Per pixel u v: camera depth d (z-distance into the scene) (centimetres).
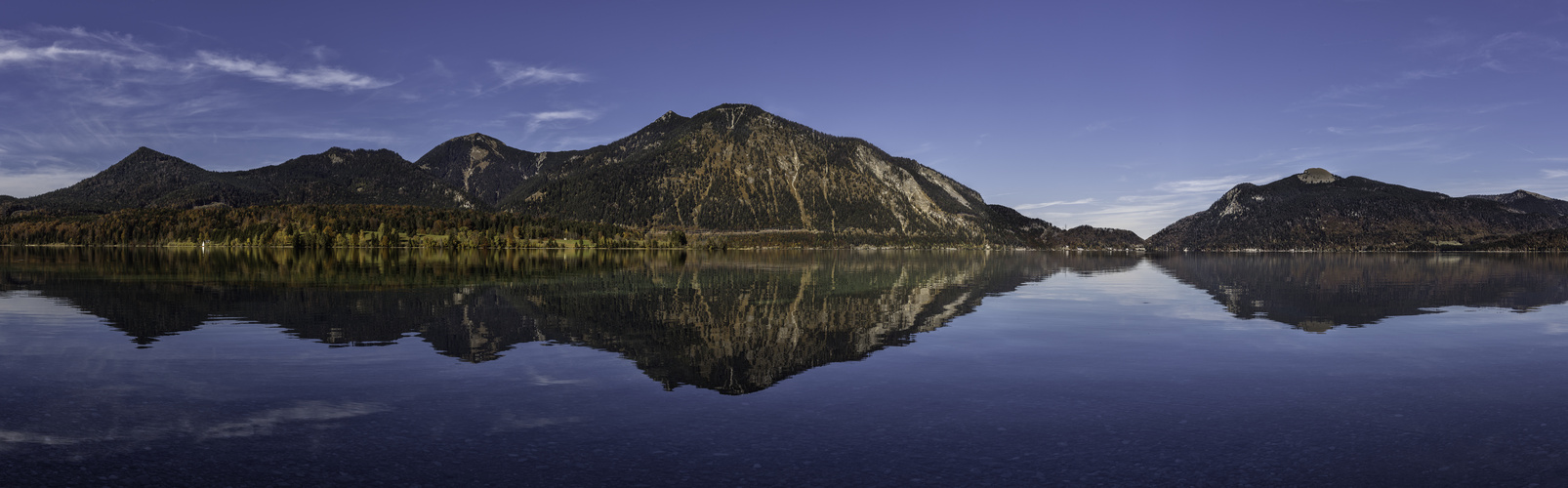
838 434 1234
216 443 1188
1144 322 2780
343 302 3550
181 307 3231
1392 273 7356
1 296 3800
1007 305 3594
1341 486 1006
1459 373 1747
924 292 4506
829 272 7538
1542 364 1859
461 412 1368
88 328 2520
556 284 5053
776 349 2117
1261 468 1079
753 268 8644
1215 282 5575
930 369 1794
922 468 1070
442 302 3594
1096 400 1468
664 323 2783
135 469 1070
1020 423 1306
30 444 1182
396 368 1794
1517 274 7075
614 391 1540
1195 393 1530
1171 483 1016
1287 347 2133
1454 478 1034
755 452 1141
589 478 1029
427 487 995
